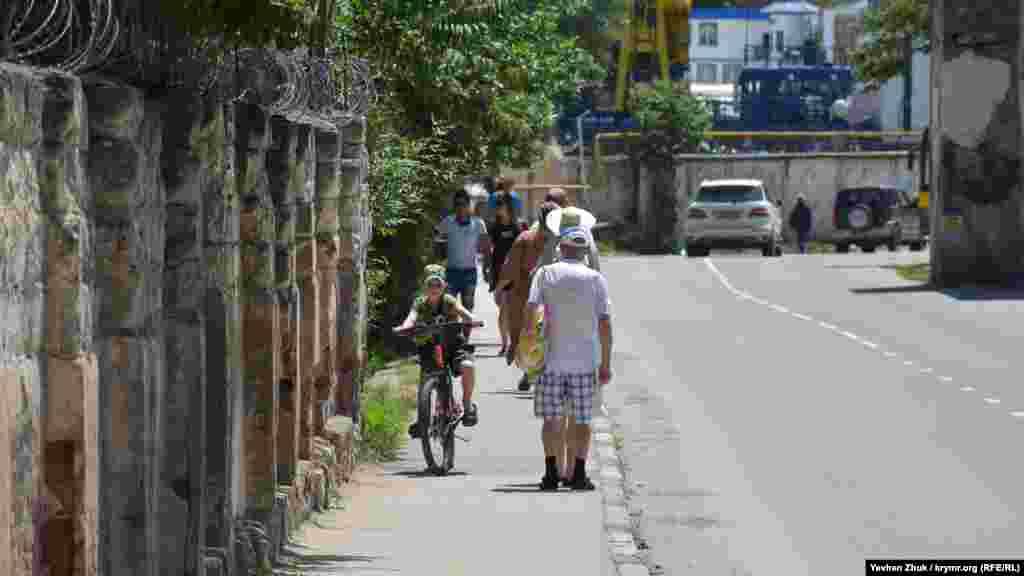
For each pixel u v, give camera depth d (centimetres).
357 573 3216
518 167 9731
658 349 8594
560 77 9625
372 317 7150
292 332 3506
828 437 5372
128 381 2189
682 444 5278
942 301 11319
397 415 5822
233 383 2972
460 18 3731
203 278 2717
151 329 2294
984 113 12438
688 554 3591
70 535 1898
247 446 3228
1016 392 6512
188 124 2509
